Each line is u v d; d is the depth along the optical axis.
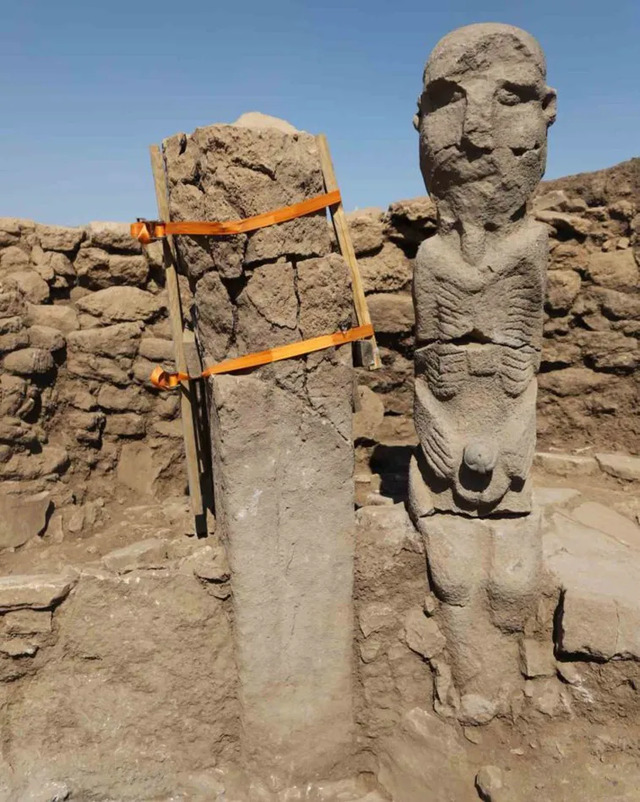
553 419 4.75
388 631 3.01
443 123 2.68
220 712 2.98
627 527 3.64
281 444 2.79
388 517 3.04
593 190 4.62
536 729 2.84
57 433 4.04
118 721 2.93
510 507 2.90
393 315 4.40
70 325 4.06
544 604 2.92
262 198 2.59
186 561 2.98
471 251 2.74
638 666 2.74
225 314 2.73
